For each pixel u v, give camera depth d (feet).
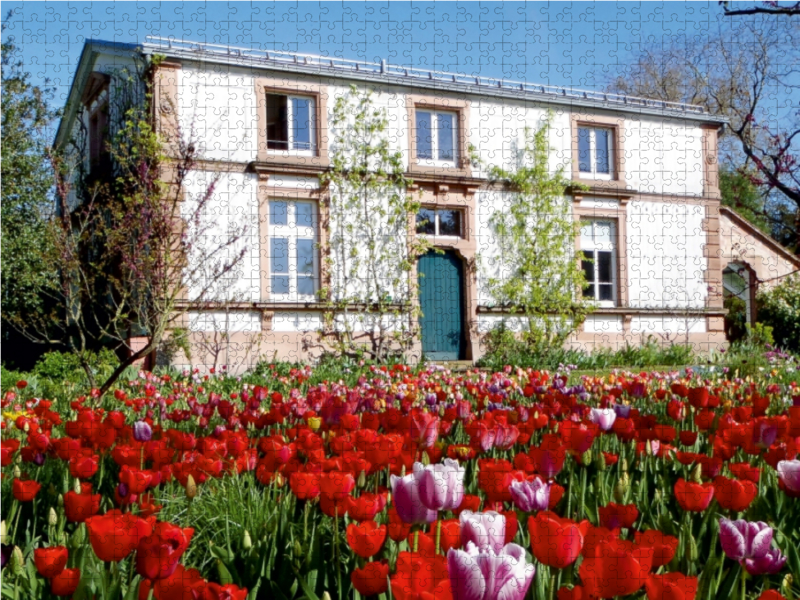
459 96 59.21
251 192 51.65
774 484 10.59
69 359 41.34
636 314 62.90
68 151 58.03
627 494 10.04
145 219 39.58
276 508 9.95
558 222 60.70
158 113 48.83
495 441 11.75
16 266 51.11
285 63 53.06
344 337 53.93
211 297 48.65
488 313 59.41
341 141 55.06
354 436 11.65
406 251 56.70
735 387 26.50
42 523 10.53
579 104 61.82
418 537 6.21
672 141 63.67
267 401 20.76
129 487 9.77
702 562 8.90
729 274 73.51
